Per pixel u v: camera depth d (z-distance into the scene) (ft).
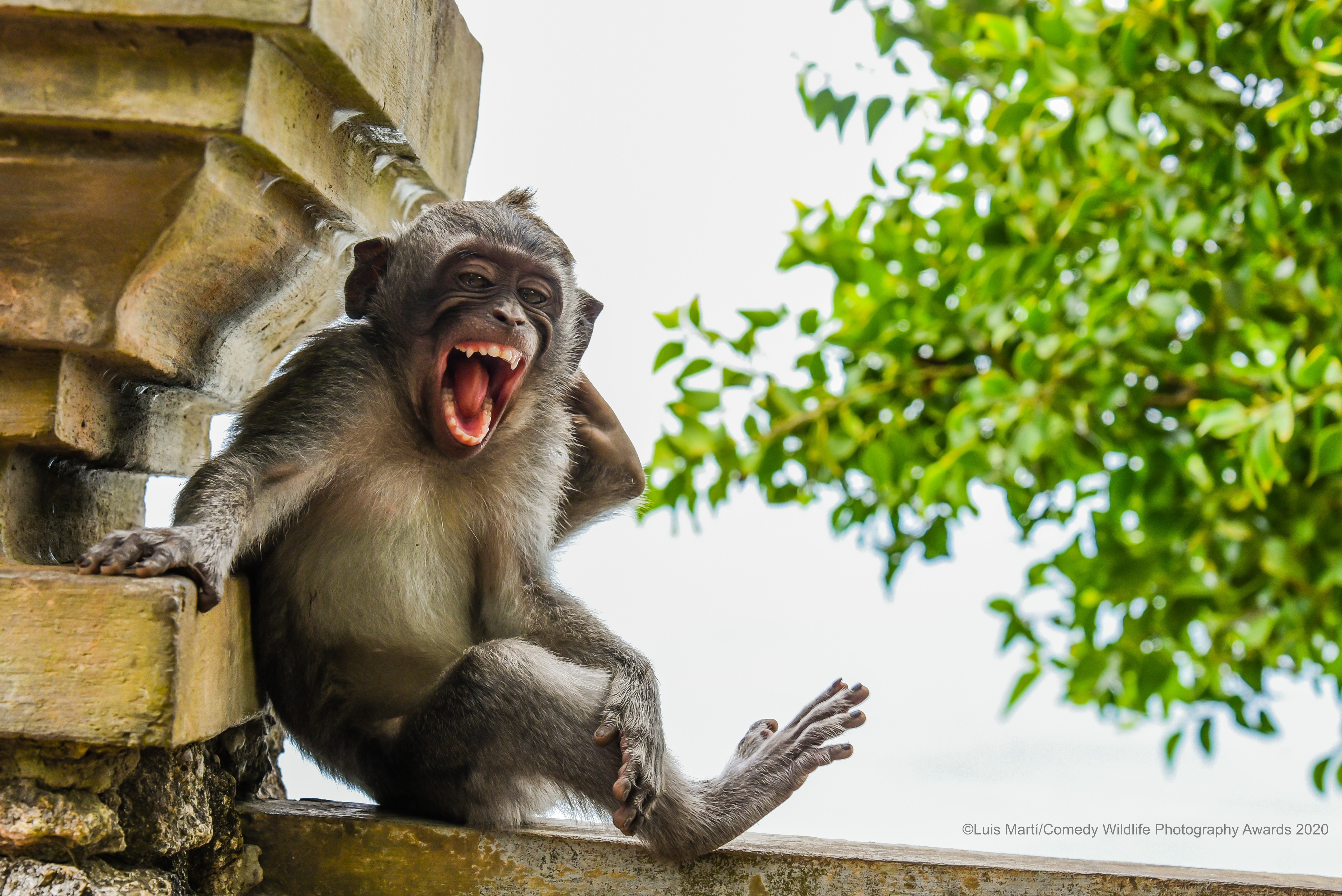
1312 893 11.16
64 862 9.20
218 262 10.64
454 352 13.58
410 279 13.19
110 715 8.76
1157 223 18.17
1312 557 18.97
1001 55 19.04
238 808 11.43
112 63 9.23
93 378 10.69
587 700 11.90
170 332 10.91
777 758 12.55
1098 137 17.62
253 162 9.99
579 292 15.51
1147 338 19.20
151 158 9.44
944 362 21.34
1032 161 20.12
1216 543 19.89
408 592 12.88
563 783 11.76
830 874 11.52
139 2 8.93
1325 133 18.99
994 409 19.30
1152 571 19.72
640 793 11.11
